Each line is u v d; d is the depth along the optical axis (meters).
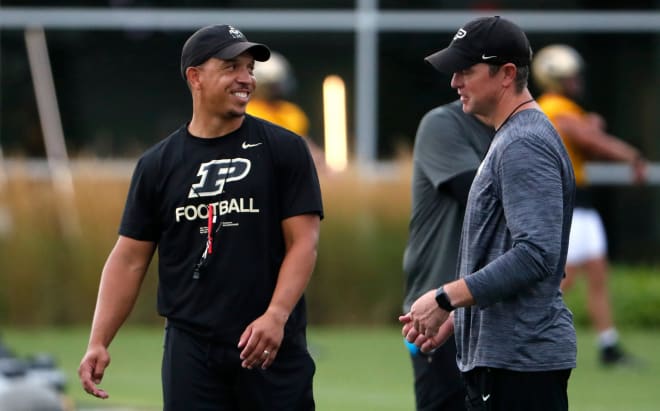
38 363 18.30
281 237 19.33
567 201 17.08
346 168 49.34
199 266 19.02
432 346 18.34
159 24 61.06
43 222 47.88
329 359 40.25
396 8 61.31
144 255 19.73
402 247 47.41
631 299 47.78
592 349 41.66
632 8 60.41
